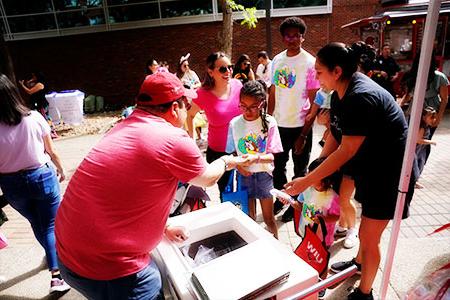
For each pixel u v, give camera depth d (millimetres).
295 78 3049
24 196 2240
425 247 2605
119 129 1373
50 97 9055
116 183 1244
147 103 1397
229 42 7738
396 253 2545
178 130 1363
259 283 1159
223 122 2682
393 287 2191
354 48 1733
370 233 1864
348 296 2047
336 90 1838
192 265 1478
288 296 1230
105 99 12375
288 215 3156
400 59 7887
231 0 7926
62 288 2400
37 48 12000
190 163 1329
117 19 11539
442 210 3223
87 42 11844
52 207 2381
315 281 1284
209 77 2621
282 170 3350
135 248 1316
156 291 1420
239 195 2268
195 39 11508
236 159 1735
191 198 2174
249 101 2186
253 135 2336
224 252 1567
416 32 7516
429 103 3824
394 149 1701
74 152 6637
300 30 2943
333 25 10789
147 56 11812
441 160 4629
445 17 7402
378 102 1641
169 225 1655
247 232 1600
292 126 3189
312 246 1837
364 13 10539
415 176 1798
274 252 1316
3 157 2113
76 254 1314
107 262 1292
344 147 1723
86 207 1268
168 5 11289
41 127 2295
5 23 11750
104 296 1363
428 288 1335
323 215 2121
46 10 11609
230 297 1107
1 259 2959
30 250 3094
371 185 1781
